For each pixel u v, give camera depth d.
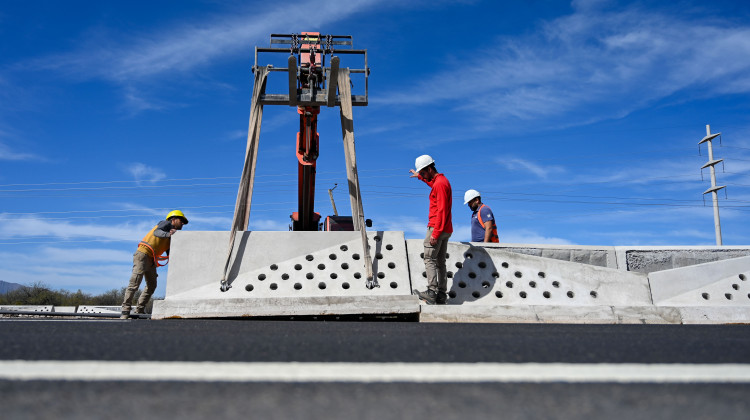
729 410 1.39
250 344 2.64
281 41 9.80
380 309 6.32
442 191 6.49
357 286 6.66
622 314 6.38
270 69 8.56
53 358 2.16
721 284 7.04
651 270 7.83
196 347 2.51
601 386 1.67
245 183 7.43
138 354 2.28
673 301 6.93
